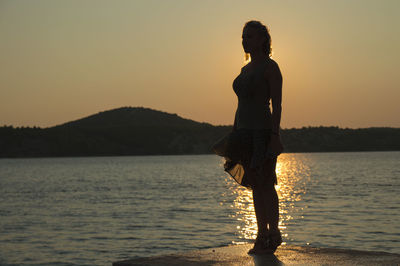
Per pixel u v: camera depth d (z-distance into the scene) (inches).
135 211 1330.0
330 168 4478.3
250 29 178.9
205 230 959.0
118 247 793.6
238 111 179.9
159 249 770.2
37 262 693.3
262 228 174.2
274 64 175.3
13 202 1669.5
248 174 177.8
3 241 869.2
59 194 2018.9
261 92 175.2
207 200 1646.2
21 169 5477.4
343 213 1184.8
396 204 1386.6
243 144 176.4
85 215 1257.4
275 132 171.9
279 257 160.6
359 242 786.2
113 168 5487.2
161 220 1125.1
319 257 158.2
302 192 1875.0
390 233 868.0
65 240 871.7
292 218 1097.4
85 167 5925.2
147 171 4589.1
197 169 4992.6
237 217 1164.5
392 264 145.7
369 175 3191.4
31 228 1029.8
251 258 160.4
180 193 1975.9
